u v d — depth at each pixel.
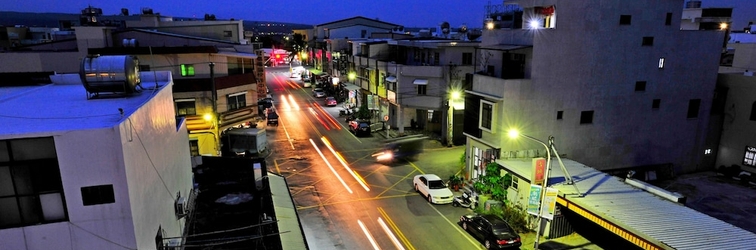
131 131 9.63
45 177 8.82
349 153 38.91
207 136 33.41
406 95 42.59
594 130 28.16
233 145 37.75
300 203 27.41
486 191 26.41
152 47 33.91
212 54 35.16
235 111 36.53
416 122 48.47
